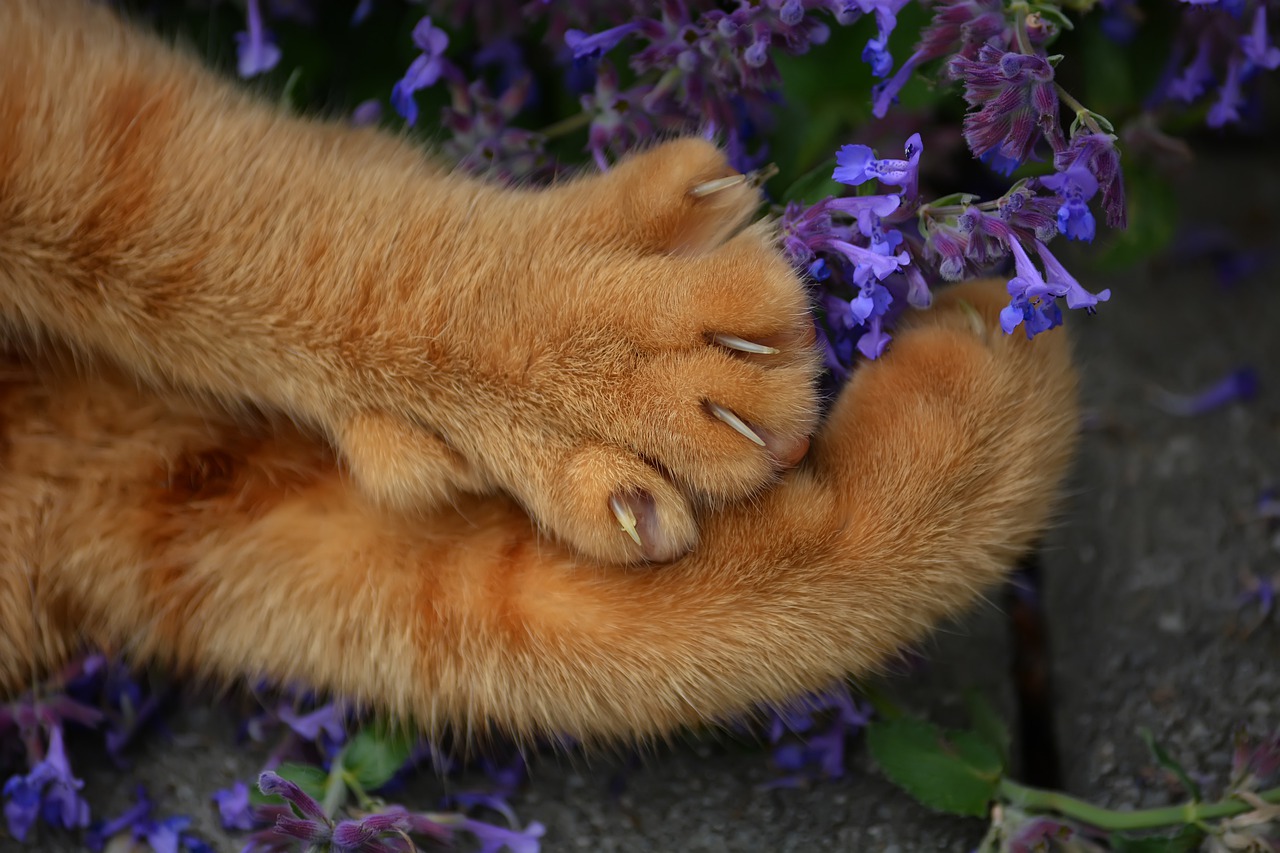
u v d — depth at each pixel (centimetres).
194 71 43
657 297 41
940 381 42
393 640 43
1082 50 48
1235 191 54
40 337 43
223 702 46
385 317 42
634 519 41
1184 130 51
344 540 43
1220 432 50
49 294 42
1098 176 41
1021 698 47
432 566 42
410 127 46
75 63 42
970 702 45
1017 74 42
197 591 43
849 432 42
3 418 43
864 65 47
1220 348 52
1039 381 43
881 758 44
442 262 42
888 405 42
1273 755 43
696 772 45
